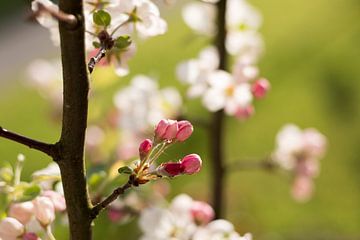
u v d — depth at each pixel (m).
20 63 4.30
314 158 1.29
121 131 1.22
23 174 2.57
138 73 3.45
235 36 1.19
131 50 0.90
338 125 2.72
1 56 4.46
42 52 4.42
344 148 2.57
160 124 0.84
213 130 1.17
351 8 3.71
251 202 2.22
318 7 3.86
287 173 1.28
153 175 0.83
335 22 3.60
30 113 3.45
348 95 2.90
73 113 0.83
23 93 3.73
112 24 0.88
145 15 0.89
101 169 1.02
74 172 0.84
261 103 2.91
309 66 3.18
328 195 2.29
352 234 2.07
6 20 4.98
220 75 1.12
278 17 3.90
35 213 0.88
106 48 0.86
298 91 2.99
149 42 3.79
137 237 1.25
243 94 1.12
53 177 0.94
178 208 1.03
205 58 1.17
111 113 1.24
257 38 1.20
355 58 3.18
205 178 2.24
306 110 2.85
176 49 3.64
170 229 1.02
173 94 1.22
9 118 3.46
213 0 1.13
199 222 1.03
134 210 1.04
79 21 0.81
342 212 2.19
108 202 0.84
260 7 4.12
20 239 0.87
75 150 0.83
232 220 1.89
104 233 1.26
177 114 1.20
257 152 2.62
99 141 1.22
